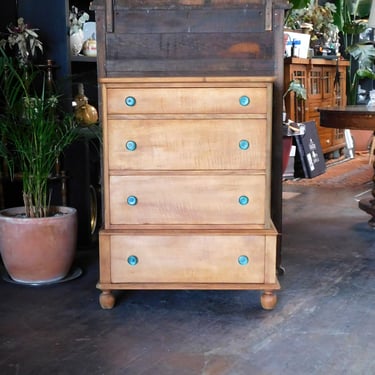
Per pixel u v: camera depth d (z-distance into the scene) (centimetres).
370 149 665
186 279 235
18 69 291
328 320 223
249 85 224
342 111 331
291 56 556
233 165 230
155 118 228
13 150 280
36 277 263
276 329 215
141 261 235
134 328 217
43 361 189
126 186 232
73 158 319
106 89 226
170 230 233
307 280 271
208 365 186
